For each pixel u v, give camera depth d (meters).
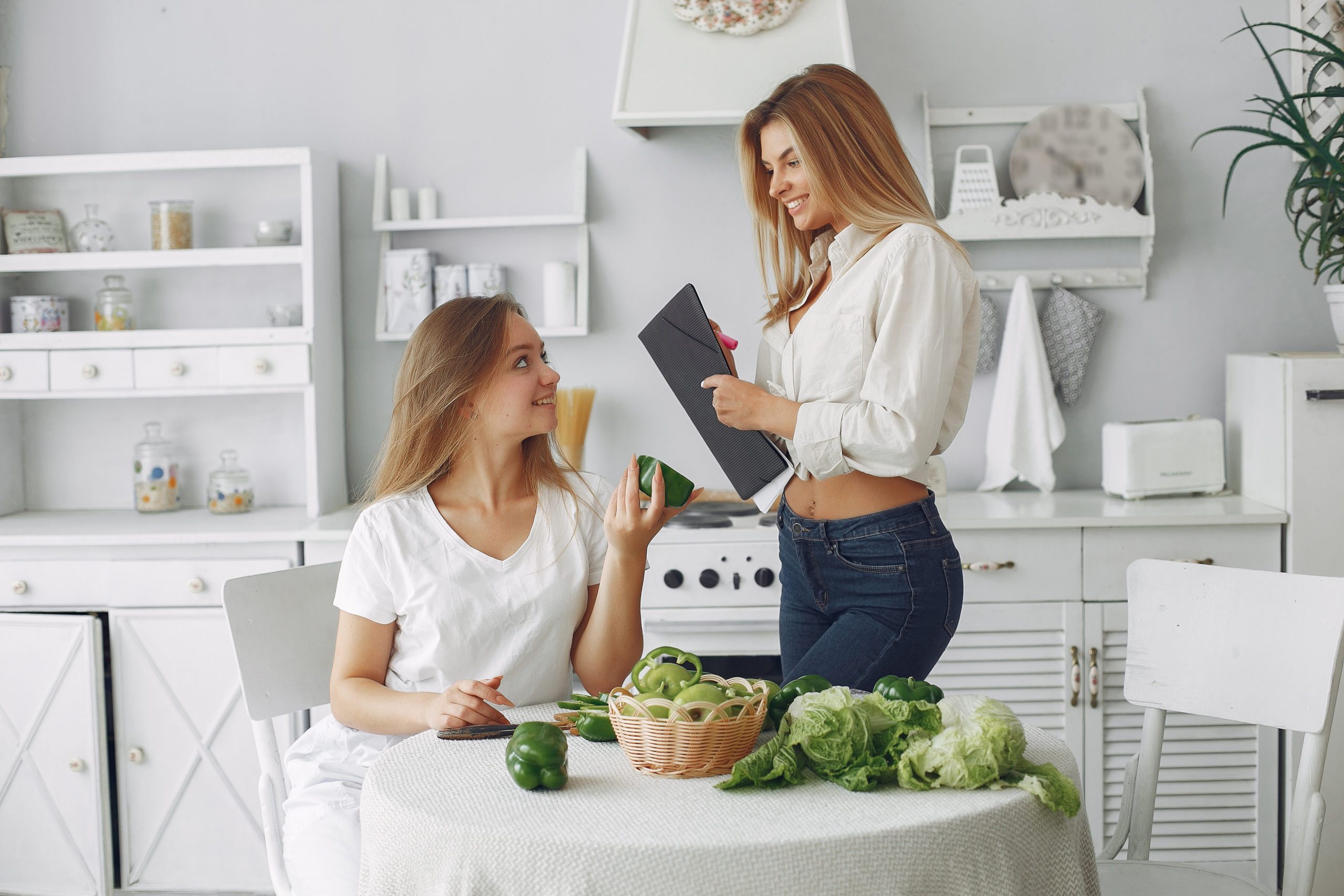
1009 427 2.68
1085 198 2.65
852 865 0.93
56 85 2.86
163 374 2.63
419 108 2.83
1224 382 2.77
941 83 2.75
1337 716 2.32
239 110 2.85
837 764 1.06
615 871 0.92
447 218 2.83
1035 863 1.04
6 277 2.83
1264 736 2.37
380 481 1.52
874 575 1.61
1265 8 2.70
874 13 2.74
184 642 2.47
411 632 1.45
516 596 1.45
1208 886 1.51
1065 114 2.69
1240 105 2.72
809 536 1.66
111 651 2.50
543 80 2.81
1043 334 2.74
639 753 1.11
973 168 2.70
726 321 2.82
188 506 2.91
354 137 2.84
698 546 2.38
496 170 2.83
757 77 2.47
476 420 1.48
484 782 1.10
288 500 2.90
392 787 1.09
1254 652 1.56
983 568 2.35
